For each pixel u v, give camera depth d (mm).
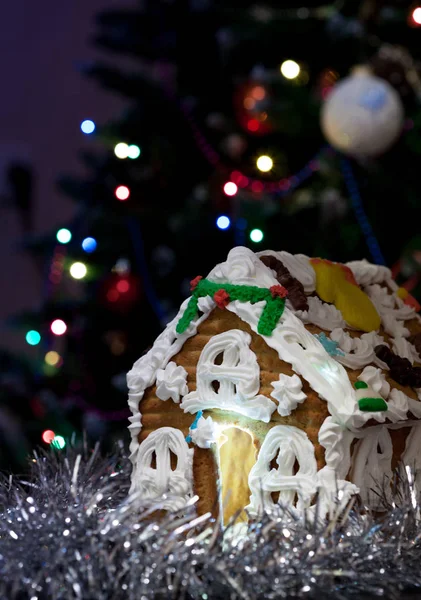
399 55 2578
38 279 4164
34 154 4281
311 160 2748
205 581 1346
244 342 1566
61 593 1313
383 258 2682
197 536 1463
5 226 4270
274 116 2582
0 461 2883
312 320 1643
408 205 2627
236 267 1631
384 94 2256
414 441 1644
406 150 2625
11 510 1608
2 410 3061
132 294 2881
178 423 1642
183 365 1650
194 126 2834
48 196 4223
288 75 2494
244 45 2664
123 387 2762
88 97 4113
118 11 2928
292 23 2623
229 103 2887
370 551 1399
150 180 2883
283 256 1714
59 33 4230
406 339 1791
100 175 2902
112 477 1805
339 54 2678
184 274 2861
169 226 2787
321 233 2629
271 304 1575
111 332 2969
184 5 2857
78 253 2877
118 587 1328
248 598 1288
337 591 1344
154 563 1330
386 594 1357
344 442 1500
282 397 1511
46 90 4266
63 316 2957
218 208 2795
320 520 1446
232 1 2807
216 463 1595
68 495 1640
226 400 1569
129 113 2869
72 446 2027
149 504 1587
